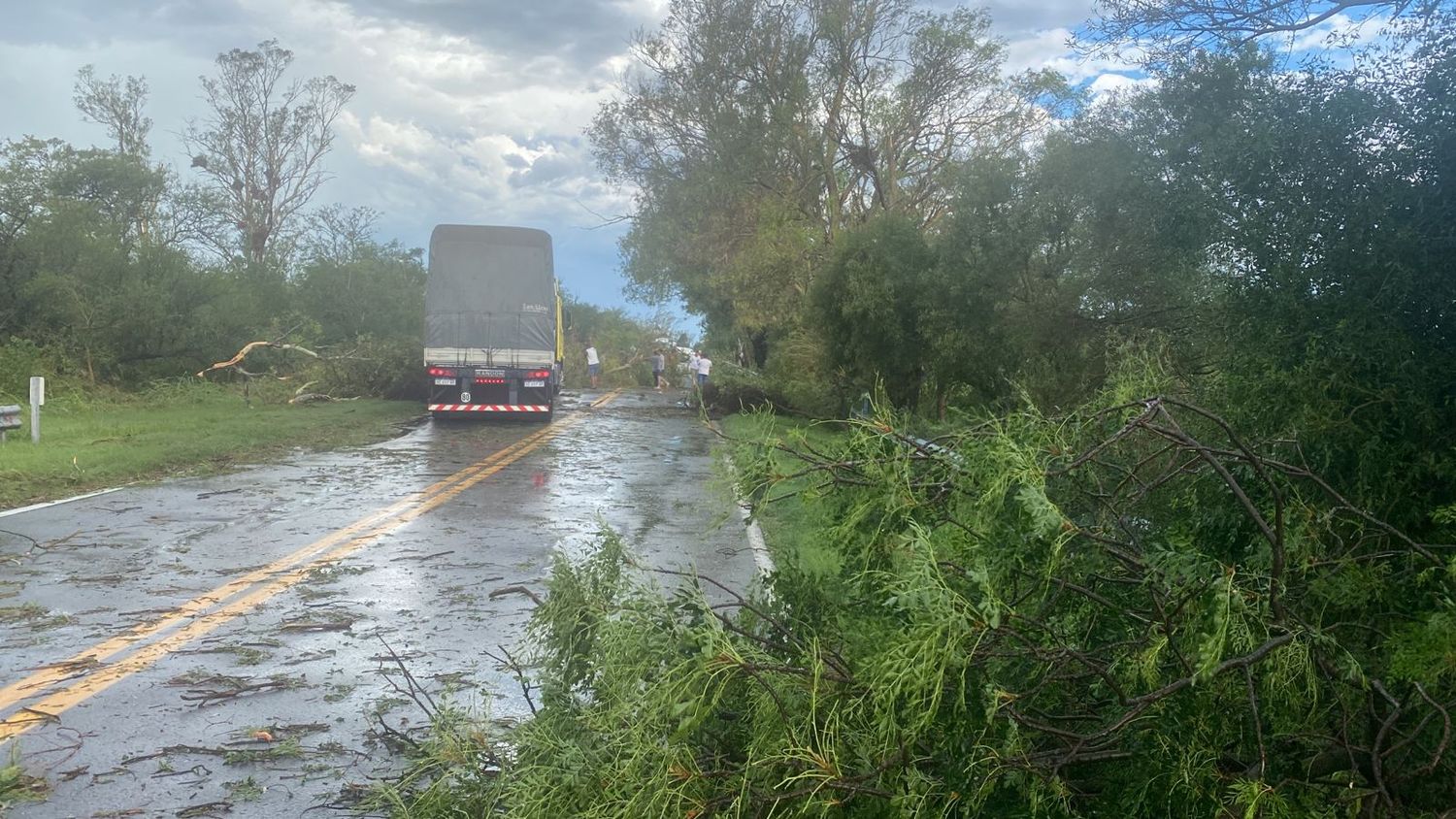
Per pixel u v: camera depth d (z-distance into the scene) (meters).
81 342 24.33
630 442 21.56
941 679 2.48
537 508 12.34
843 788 2.68
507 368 24.95
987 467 2.88
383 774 4.57
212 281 26.97
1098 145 13.38
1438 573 3.30
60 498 12.44
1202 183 8.98
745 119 28.56
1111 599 3.04
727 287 31.52
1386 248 4.52
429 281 24.81
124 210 29.45
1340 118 5.00
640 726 2.93
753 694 3.01
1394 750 2.88
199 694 5.61
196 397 24.89
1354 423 4.07
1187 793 2.77
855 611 3.47
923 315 17.47
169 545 9.63
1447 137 4.69
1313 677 2.82
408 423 24.88
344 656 6.32
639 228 35.06
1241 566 3.39
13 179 24.09
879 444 3.24
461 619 7.20
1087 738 2.82
